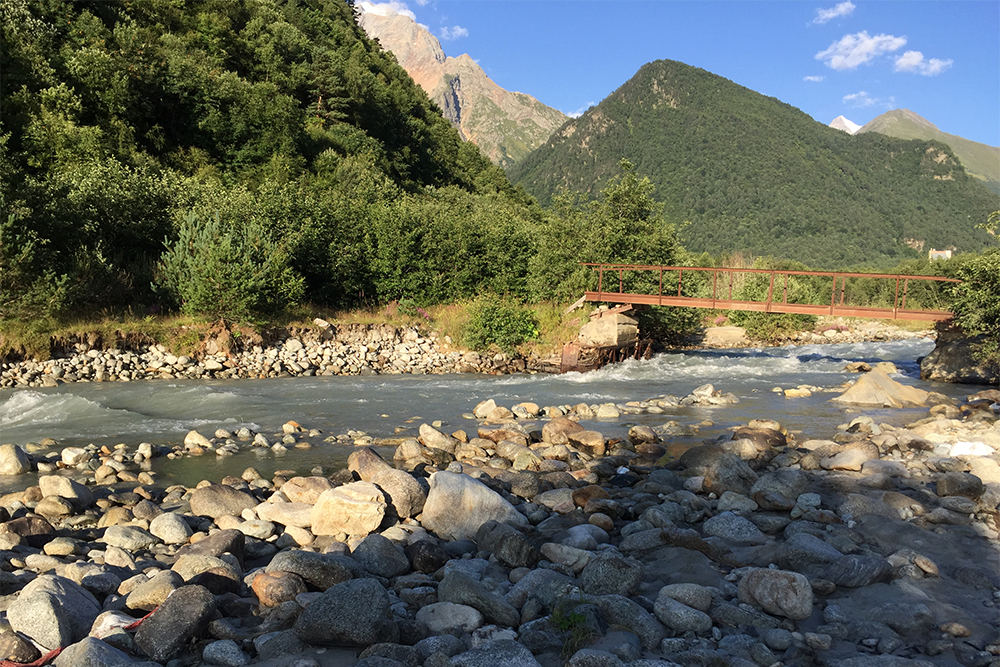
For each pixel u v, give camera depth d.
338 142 51.53
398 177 57.88
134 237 24.62
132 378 19.61
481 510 7.41
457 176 72.25
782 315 34.75
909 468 9.43
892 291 50.22
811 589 5.23
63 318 20.56
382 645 4.34
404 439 12.65
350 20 86.81
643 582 5.69
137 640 4.52
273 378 21.00
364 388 19.28
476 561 6.27
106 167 26.11
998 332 19.11
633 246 28.48
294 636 4.62
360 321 25.97
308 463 11.05
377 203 31.52
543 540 6.84
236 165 41.12
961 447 10.19
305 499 8.12
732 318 37.28
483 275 30.41
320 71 57.06
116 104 35.47
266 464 10.98
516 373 24.06
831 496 8.08
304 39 60.12
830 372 23.25
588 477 9.91
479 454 11.55
